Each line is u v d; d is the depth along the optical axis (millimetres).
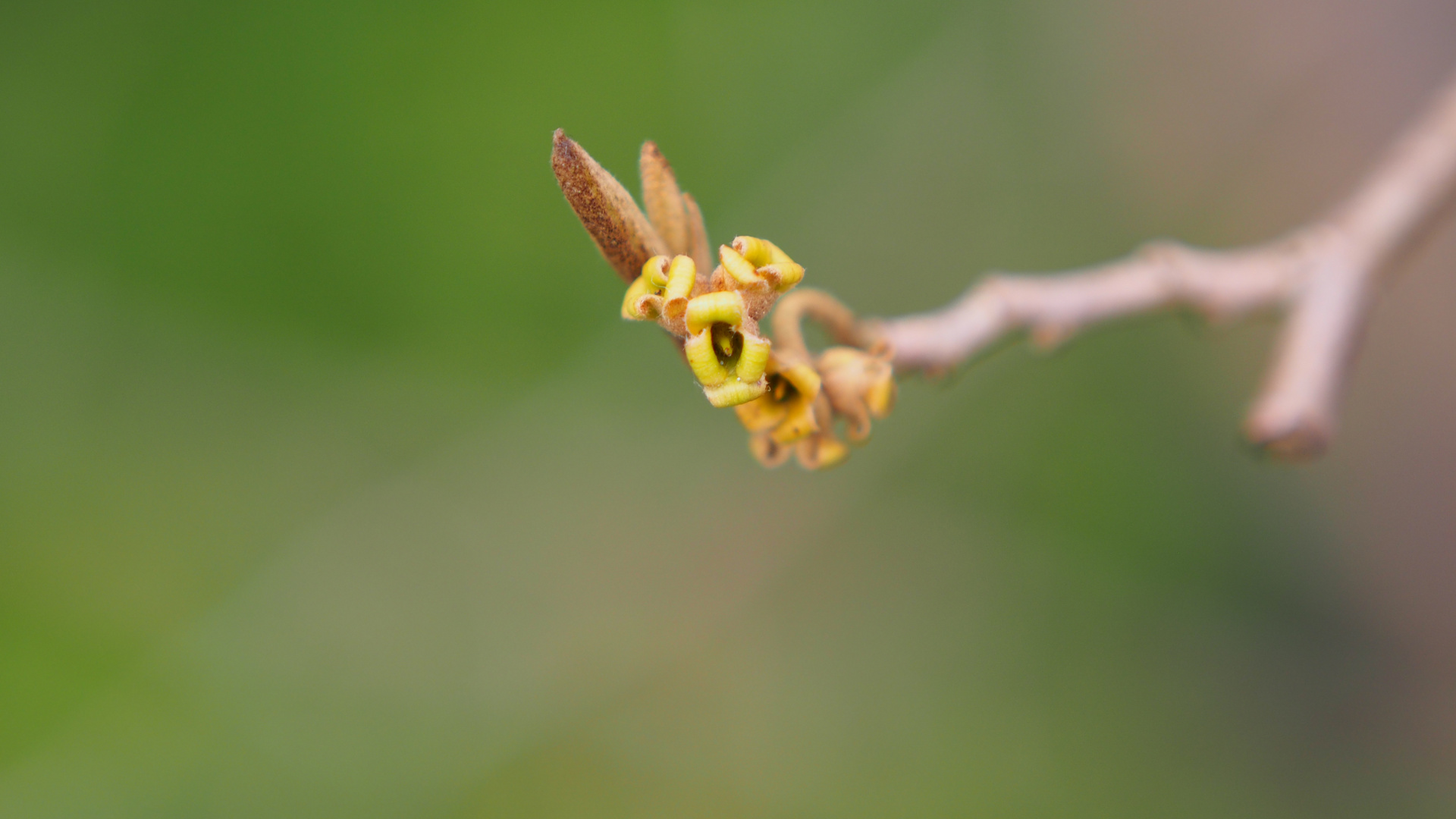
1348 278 357
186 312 691
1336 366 355
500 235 684
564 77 685
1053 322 344
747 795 672
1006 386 677
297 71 688
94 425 696
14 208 672
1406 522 595
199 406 704
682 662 691
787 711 683
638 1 683
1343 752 624
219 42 685
